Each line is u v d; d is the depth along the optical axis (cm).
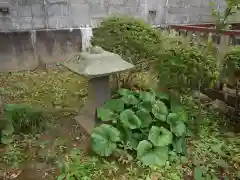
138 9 716
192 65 360
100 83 346
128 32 454
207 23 818
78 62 339
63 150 321
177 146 310
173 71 377
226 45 416
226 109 420
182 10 793
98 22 674
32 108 393
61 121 391
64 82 573
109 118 320
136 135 316
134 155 306
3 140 327
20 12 582
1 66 598
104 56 338
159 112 329
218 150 317
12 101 461
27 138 343
